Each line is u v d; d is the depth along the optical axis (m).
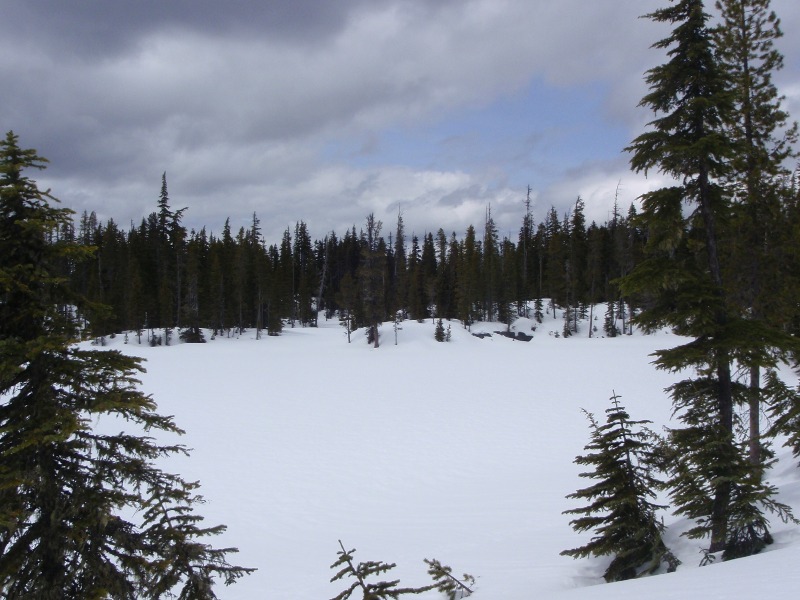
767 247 13.08
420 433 24.47
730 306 12.95
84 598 5.07
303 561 12.11
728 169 9.35
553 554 11.25
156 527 5.65
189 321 64.38
